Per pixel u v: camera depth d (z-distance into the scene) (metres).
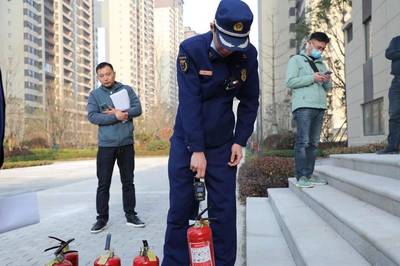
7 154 33.00
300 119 5.32
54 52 74.25
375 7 15.98
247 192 7.59
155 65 53.97
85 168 22.84
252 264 3.53
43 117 45.97
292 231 3.78
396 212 3.31
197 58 2.75
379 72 15.64
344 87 23.91
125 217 6.39
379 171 4.82
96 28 91.00
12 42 59.62
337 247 3.21
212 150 2.91
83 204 8.12
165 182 12.22
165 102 49.78
